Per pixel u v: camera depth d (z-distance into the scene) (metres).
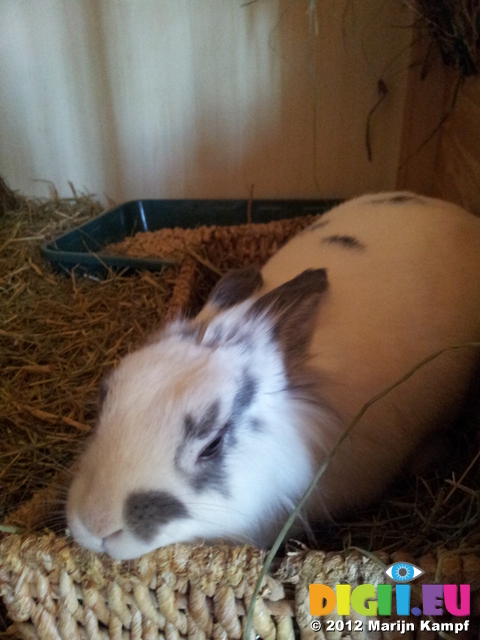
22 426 0.36
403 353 0.29
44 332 0.44
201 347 0.26
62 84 0.56
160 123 0.57
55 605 0.24
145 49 0.54
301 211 0.58
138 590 0.22
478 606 0.20
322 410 0.27
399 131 0.55
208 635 0.23
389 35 0.51
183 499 0.22
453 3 0.38
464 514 0.27
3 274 0.50
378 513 0.29
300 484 0.26
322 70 0.53
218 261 0.48
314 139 0.56
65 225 0.58
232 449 0.24
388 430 0.29
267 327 0.26
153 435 0.22
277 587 0.21
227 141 0.58
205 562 0.21
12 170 0.61
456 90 0.42
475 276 0.32
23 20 0.53
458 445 0.33
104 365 0.40
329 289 0.30
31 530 0.25
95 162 0.60
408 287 0.30
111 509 0.21
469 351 0.32
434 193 0.51
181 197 0.61
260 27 0.52
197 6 0.51
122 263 0.49
